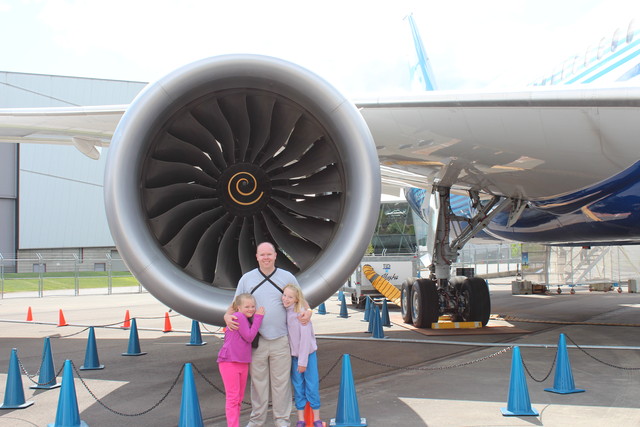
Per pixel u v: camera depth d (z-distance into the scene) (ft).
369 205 16.39
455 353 24.52
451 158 25.04
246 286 13.79
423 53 54.95
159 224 17.04
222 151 19.39
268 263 13.79
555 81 28.48
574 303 51.37
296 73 16.72
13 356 17.70
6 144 135.54
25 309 55.67
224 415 15.80
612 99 18.22
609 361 22.07
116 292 88.89
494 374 20.16
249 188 18.13
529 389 17.90
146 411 15.35
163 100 16.35
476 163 25.20
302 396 13.93
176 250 17.16
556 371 17.66
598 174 23.16
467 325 32.45
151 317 44.83
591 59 25.62
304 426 13.97
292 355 13.76
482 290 32.35
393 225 164.35
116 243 15.69
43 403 17.76
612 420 14.57
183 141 17.37
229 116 18.49
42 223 139.13
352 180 16.70
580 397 16.84
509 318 37.73
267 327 13.43
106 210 15.79
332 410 15.96
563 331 30.96
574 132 20.49
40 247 138.82
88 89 140.87
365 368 21.62
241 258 17.58
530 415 15.05
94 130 23.91
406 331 31.94
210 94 17.16
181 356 25.76
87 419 15.76
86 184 144.66
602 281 76.02
